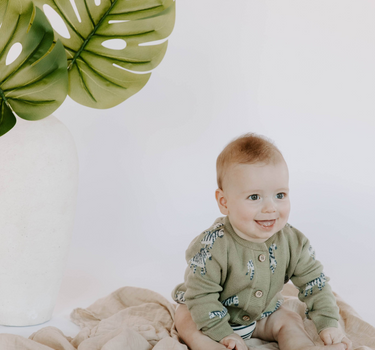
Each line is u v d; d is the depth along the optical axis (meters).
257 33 2.60
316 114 2.67
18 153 1.38
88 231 2.31
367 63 2.71
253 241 1.25
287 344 1.24
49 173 1.41
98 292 1.84
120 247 2.23
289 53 2.64
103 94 1.58
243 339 1.31
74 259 2.12
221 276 1.26
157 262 2.13
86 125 2.44
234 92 2.58
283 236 1.28
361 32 2.69
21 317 1.47
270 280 1.26
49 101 1.43
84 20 1.50
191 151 2.51
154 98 2.50
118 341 1.15
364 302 1.79
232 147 1.24
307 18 2.66
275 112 2.64
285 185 1.21
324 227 2.42
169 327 1.40
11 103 1.40
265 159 1.19
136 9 1.52
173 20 1.57
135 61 1.57
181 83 2.53
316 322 1.24
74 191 1.50
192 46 2.54
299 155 2.66
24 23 1.36
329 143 2.68
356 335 1.35
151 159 2.47
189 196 2.46
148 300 1.59
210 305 1.22
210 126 2.54
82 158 2.43
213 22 2.56
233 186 1.21
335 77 2.68
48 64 1.40
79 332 1.36
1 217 1.39
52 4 1.49
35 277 1.45
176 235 2.31
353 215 2.51
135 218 2.38
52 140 1.43
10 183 1.38
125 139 2.46
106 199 2.40
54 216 1.44
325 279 1.29
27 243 1.41
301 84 2.66
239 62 2.58
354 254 2.22
